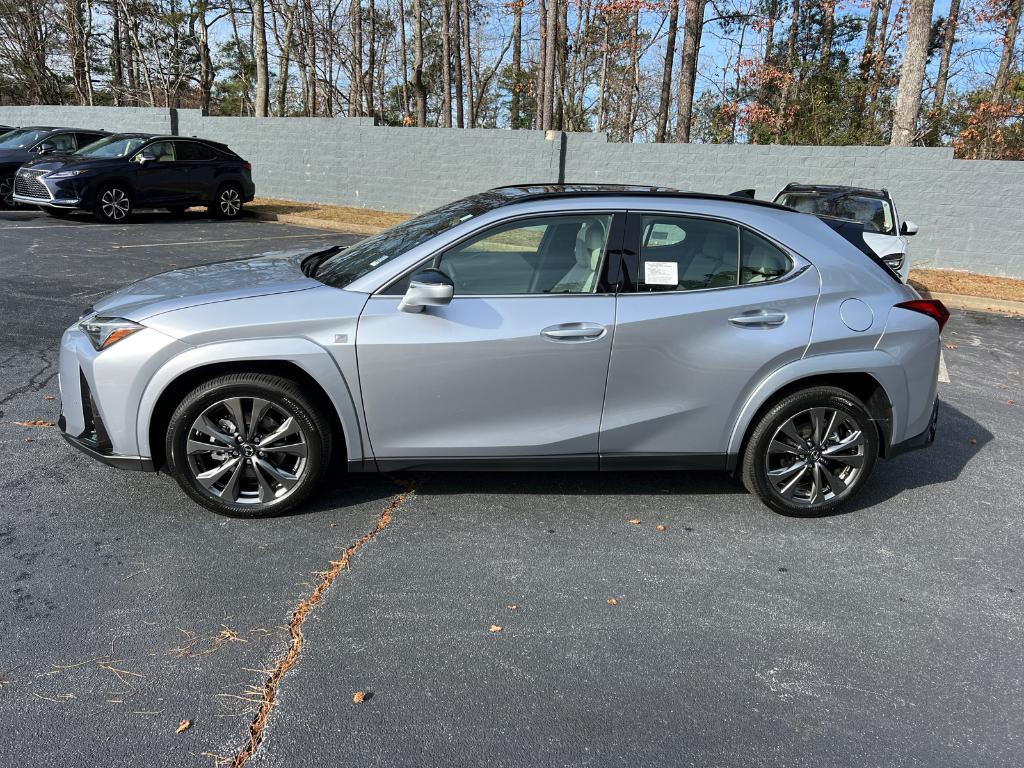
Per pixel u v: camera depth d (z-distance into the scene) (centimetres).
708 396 377
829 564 359
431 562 342
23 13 3294
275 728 241
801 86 2191
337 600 311
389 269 361
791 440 391
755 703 263
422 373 357
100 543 344
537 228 371
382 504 396
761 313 374
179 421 353
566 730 246
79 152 1514
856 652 294
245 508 370
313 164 1945
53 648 273
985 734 254
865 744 247
